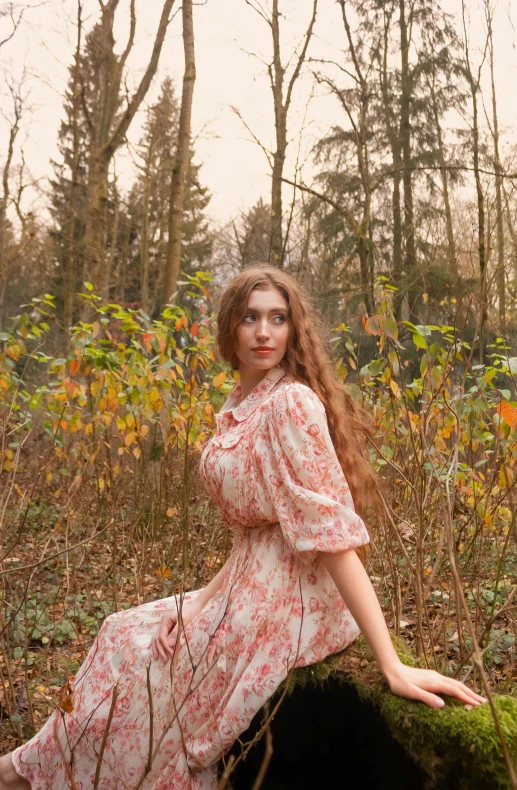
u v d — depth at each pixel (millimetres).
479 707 1408
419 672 1471
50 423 4691
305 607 1620
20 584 3320
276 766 1605
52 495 4770
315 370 1897
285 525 1594
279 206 11711
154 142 17984
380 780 1493
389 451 3016
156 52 10297
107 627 1976
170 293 8188
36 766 1828
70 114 13703
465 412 3207
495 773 1294
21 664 2854
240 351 1891
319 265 12805
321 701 1568
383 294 2652
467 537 3201
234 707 1547
